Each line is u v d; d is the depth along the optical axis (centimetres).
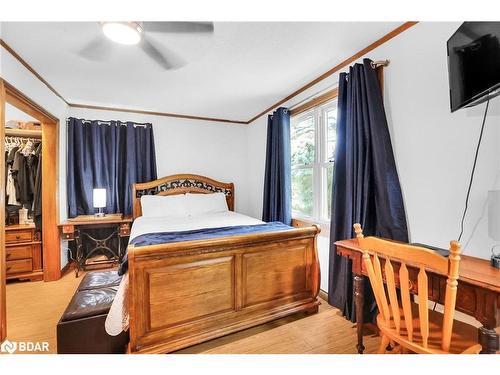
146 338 154
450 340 106
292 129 337
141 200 346
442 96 157
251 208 439
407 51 175
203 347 174
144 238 191
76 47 193
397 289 173
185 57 213
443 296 116
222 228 226
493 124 134
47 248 289
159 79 259
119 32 152
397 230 178
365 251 128
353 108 203
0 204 176
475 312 105
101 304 162
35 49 194
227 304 181
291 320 209
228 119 429
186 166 408
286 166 312
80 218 316
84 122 338
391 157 184
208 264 174
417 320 131
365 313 196
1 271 177
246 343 179
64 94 299
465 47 131
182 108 364
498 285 97
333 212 222
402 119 180
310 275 217
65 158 323
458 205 150
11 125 301
